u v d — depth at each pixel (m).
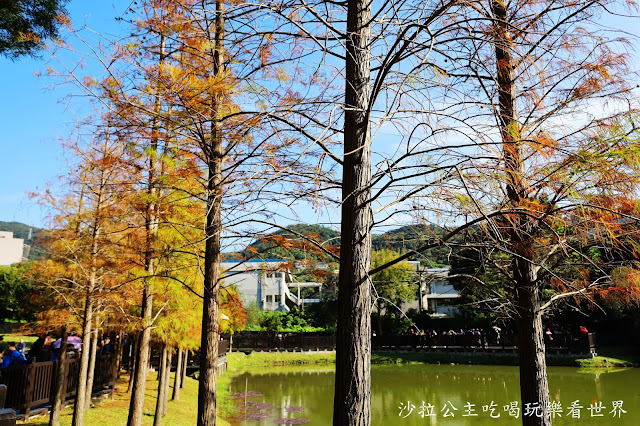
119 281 6.96
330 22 3.41
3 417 2.89
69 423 8.19
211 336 4.65
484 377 21.75
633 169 2.63
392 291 28.86
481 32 2.97
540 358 4.34
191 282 7.88
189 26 4.34
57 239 7.66
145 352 6.82
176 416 11.02
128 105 4.18
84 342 7.40
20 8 4.15
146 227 6.27
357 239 3.01
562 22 3.51
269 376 24.84
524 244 3.54
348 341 2.87
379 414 13.99
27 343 20.80
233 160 4.69
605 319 23.88
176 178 4.84
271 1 3.12
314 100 3.27
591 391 16.05
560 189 2.84
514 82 3.85
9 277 26.56
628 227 2.93
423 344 30.14
